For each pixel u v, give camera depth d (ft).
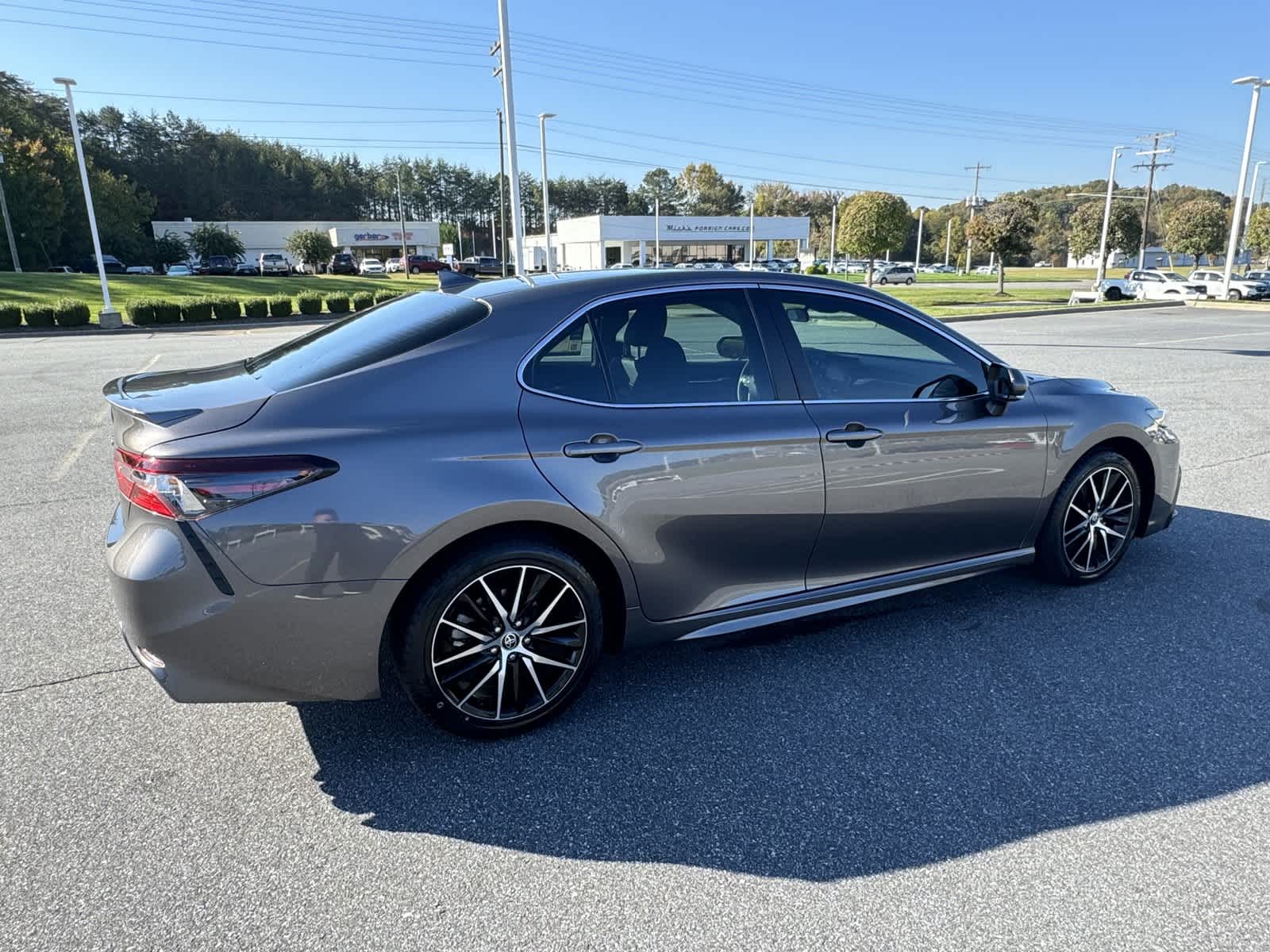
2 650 11.40
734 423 9.64
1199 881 7.04
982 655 11.05
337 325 10.93
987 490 11.50
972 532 11.67
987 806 8.05
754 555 10.07
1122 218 173.47
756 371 10.05
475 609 8.71
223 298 95.71
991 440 11.36
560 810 8.05
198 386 9.10
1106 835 7.62
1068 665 10.79
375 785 8.43
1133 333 61.77
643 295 9.73
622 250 244.42
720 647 11.39
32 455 22.76
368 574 7.97
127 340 69.31
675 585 9.68
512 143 67.10
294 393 8.25
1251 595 12.92
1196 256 185.98
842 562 10.75
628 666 10.91
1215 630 11.74
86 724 9.57
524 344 9.00
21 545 15.58
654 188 448.65
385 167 422.00
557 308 9.29
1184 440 24.02
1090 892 6.92
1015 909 6.73
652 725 9.50
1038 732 9.29
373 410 8.26
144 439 7.75
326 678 8.17
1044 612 12.36
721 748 9.05
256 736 9.34
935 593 13.08
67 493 19.08
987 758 8.81
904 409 10.78
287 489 7.66
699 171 451.94
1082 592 13.07
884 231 153.79
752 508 9.77
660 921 6.62
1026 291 141.90
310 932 6.49
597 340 9.36
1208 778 8.45
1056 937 6.43
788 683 10.41
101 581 13.88
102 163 303.27
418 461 8.14
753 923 6.60
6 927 6.49
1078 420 12.25
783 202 451.53
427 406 8.45
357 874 7.16
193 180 333.01
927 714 9.68
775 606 10.39
